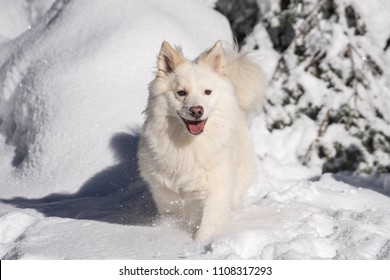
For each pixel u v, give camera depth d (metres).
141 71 9.98
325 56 10.81
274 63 11.09
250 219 6.66
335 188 8.64
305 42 10.98
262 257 5.47
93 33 10.50
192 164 6.36
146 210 7.70
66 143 9.37
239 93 7.51
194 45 10.51
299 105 10.79
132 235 5.98
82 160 9.14
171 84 6.23
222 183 6.39
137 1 10.94
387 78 10.73
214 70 6.37
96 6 10.92
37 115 9.95
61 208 8.12
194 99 5.97
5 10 13.98
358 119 10.56
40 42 10.99
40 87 10.10
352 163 10.48
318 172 10.45
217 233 6.09
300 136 10.64
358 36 10.86
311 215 6.72
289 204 7.45
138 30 10.26
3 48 11.86
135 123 9.51
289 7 11.23
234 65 7.46
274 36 11.33
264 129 10.73
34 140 9.74
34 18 13.92
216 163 6.34
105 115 9.52
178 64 6.29
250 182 7.38
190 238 6.04
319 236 6.12
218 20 11.51
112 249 5.50
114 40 10.13
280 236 5.96
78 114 9.54
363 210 7.53
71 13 11.04
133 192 8.52
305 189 8.07
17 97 10.45
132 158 9.06
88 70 9.91
